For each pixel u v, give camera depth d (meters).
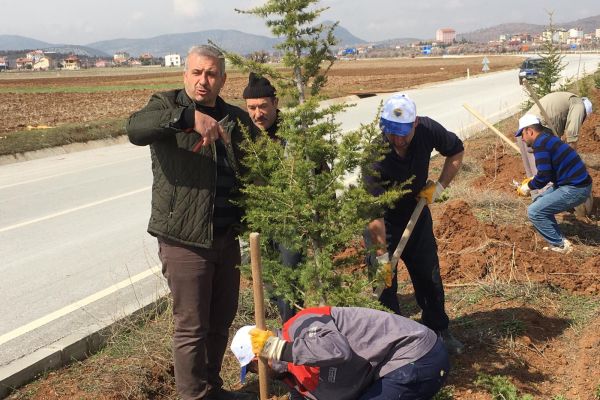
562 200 6.14
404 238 4.14
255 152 3.63
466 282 5.66
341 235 3.56
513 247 5.98
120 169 13.02
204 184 3.52
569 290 5.48
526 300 5.27
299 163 3.54
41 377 4.26
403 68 79.69
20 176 12.48
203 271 3.63
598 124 12.88
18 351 4.72
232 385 4.27
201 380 3.79
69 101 33.12
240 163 3.73
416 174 4.17
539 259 5.96
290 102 4.06
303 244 3.72
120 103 31.34
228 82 45.16
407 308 5.30
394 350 3.07
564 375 4.24
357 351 3.04
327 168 3.90
